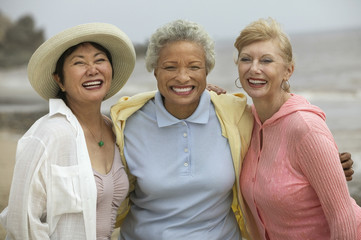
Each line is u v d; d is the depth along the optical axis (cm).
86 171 194
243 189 219
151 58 214
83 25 200
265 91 201
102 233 207
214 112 226
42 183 188
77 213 192
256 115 217
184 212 217
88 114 215
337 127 1118
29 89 2331
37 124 202
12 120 1252
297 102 199
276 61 198
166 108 224
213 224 222
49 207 188
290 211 197
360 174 699
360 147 914
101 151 216
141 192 226
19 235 185
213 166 215
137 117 229
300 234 200
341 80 1845
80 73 203
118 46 221
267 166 204
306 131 185
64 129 195
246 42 202
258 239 237
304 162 187
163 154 218
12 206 185
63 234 191
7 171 709
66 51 205
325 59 2398
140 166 220
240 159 219
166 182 213
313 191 192
